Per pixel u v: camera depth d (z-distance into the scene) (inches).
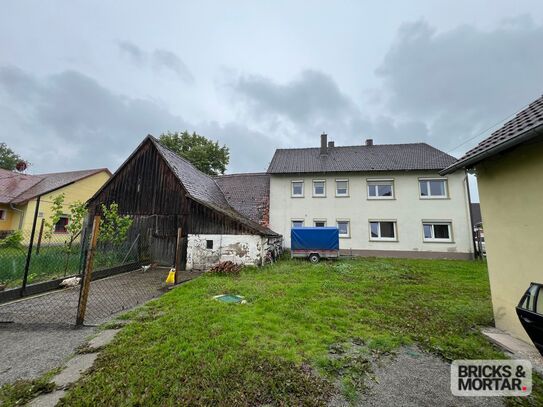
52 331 183.3
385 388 120.6
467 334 185.8
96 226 206.4
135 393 111.8
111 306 246.4
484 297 281.1
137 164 565.3
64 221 842.8
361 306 245.9
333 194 738.8
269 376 126.6
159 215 531.2
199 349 151.3
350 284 334.0
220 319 199.2
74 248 420.5
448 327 195.8
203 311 219.3
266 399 110.2
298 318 208.7
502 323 194.2
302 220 741.9
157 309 232.5
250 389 116.3
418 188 692.7
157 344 158.4
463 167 233.9
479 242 681.6
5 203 768.9
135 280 374.9
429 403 110.5
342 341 170.9
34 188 888.3
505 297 193.3
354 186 730.8
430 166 684.1
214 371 128.2
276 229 746.2
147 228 530.9
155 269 481.7
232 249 489.7
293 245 587.5
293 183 774.5
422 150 791.7
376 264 521.0
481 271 452.1
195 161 1154.7
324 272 427.8
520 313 146.2
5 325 193.9
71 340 168.9
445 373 134.3
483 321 210.1
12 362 140.6
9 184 866.1
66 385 118.5
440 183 689.6
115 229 483.8
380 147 859.4
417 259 623.2
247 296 270.5
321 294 284.2
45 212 794.8
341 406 107.3
